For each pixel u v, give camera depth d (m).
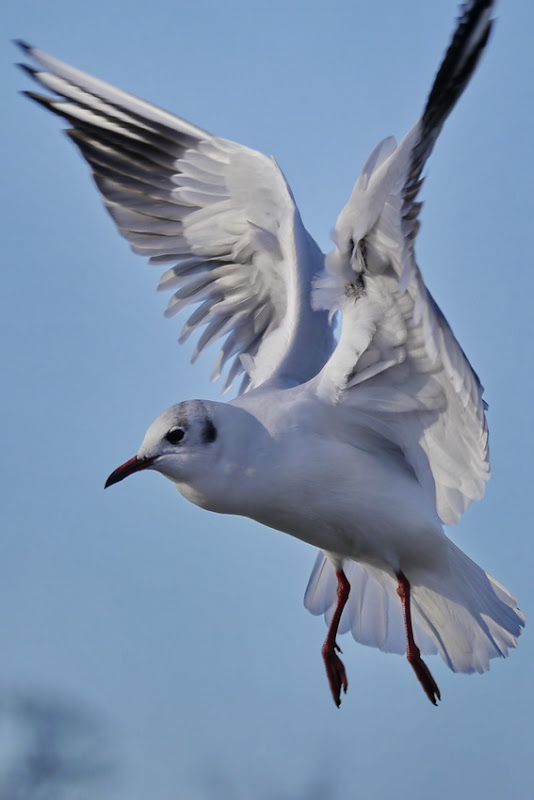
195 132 12.79
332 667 11.95
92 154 13.21
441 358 10.65
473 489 11.18
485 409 11.45
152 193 13.12
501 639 11.62
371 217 9.99
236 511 11.19
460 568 11.54
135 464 10.92
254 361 12.60
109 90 13.08
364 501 11.12
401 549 11.34
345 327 10.76
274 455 10.93
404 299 10.42
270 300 12.97
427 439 11.12
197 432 10.88
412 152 9.57
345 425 11.10
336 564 12.05
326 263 10.38
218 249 13.02
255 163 12.59
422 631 12.22
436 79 9.40
